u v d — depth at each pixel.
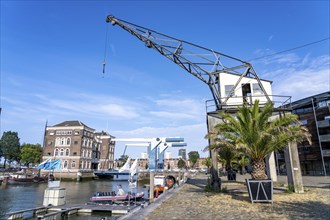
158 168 46.69
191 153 148.62
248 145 13.36
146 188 52.38
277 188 19.69
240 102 21.02
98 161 105.25
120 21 24.69
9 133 108.25
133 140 44.59
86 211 22.92
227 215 9.58
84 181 81.50
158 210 11.09
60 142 90.00
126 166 39.66
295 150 17.23
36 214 21.80
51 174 77.62
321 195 14.86
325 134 52.53
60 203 24.06
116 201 27.08
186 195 16.66
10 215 20.00
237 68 22.42
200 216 9.55
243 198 13.94
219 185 18.30
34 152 102.50
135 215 9.95
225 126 14.12
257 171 13.23
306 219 8.61
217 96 23.03
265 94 20.52
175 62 24.52
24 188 52.19
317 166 53.44
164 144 46.34
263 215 9.39
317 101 54.62
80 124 91.69
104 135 111.69
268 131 13.41
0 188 51.78
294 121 14.24
